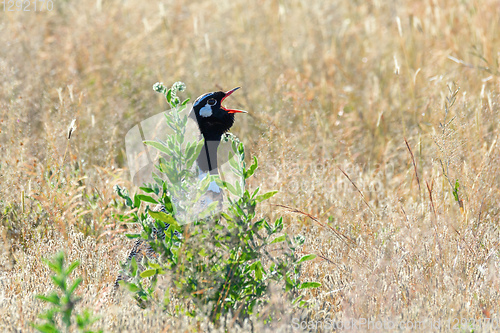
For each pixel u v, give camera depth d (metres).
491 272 8.49
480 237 9.39
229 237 7.45
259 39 17.98
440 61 15.58
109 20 18.12
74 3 20.03
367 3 20.03
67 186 10.74
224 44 18.22
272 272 7.82
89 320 6.13
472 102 12.97
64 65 16.36
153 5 19.95
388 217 10.15
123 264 7.58
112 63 16.62
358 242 9.58
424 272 8.62
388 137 13.63
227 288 7.52
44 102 14.02
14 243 10.28
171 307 7.80
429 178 11.27
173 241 7.68
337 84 16.34
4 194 10.90
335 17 19.42
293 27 18.83
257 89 15.97
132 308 7.88
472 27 16.22
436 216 9.43
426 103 13.84
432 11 17.61
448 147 10.31
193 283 7.53
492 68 14.48
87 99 14.86
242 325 7.53
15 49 16.27
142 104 15.41
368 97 15.08
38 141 12.67
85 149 12.65
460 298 7.93
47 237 10.13
